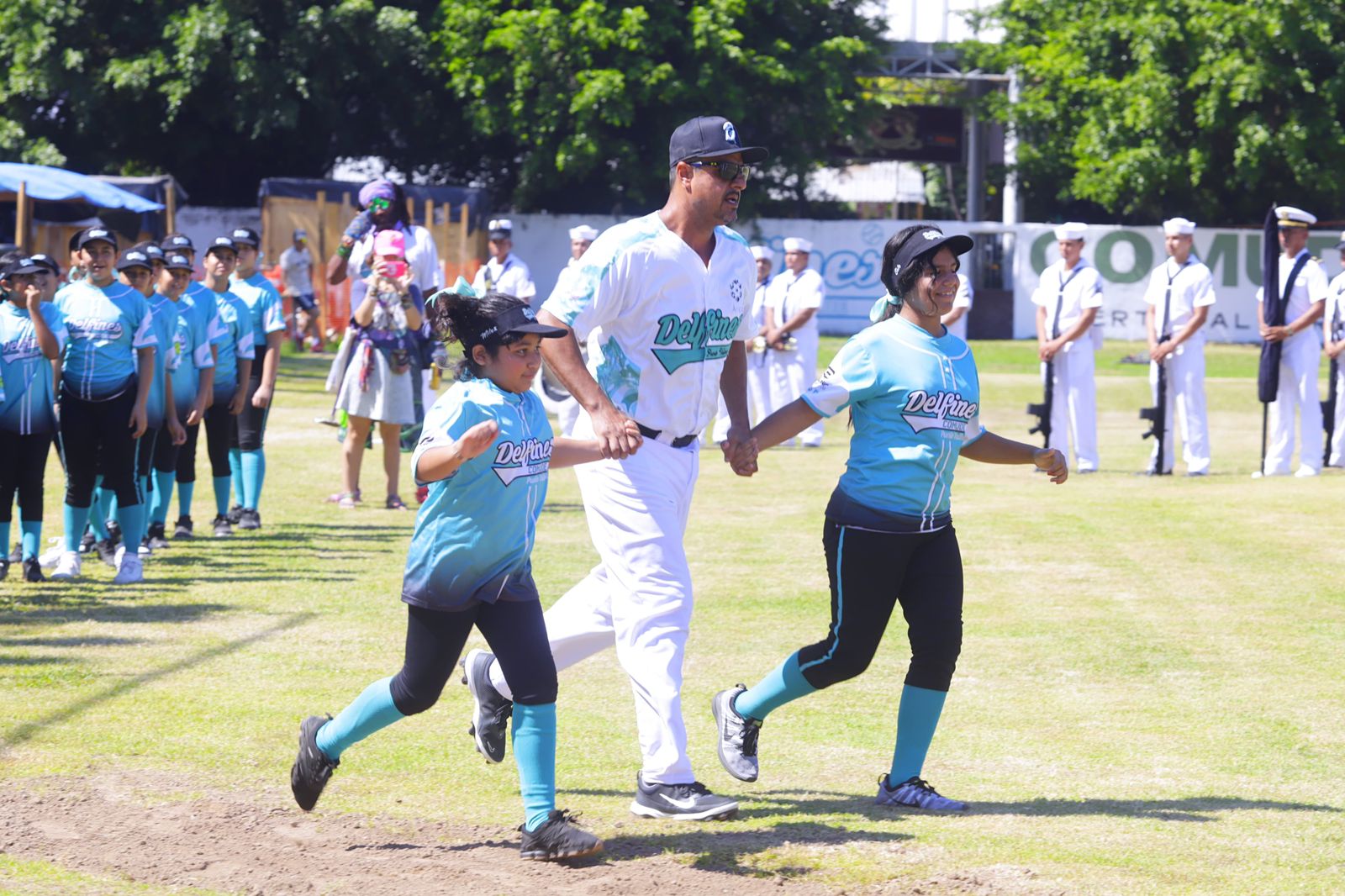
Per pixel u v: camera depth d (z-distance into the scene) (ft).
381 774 27.30
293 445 81.87
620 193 187.32
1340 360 74.43
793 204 206.28
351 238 58.65
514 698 22.85
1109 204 185.68
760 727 26.99
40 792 25.58
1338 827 24.48
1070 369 75.87
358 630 38.91
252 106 169.99
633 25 168.86
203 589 44.14
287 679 33.83
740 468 25.91
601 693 33.76
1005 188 221.05
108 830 23.66
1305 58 171.12
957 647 25.43
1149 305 74.69
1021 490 68.08
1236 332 185.68
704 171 24.70
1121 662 36.27
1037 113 196.34
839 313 188.44
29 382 44.01
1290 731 30.48
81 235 45.19
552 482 70.64
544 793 22.61
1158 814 25.18
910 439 24.80
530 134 180.04
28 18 168.04
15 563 48.11
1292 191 185.68
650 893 21.15
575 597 26.76
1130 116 177.06
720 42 171.53
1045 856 22.91
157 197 138.72
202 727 29.91
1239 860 22.81
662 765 24.36
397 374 58.70
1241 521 57.82
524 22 169.68
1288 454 74.28
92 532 50.93
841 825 24.44
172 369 50.52
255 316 55.16
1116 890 21.39
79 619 39.86
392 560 49.29
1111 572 47.96
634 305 24.84
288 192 156.66
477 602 22.70
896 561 25.08
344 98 184.96
